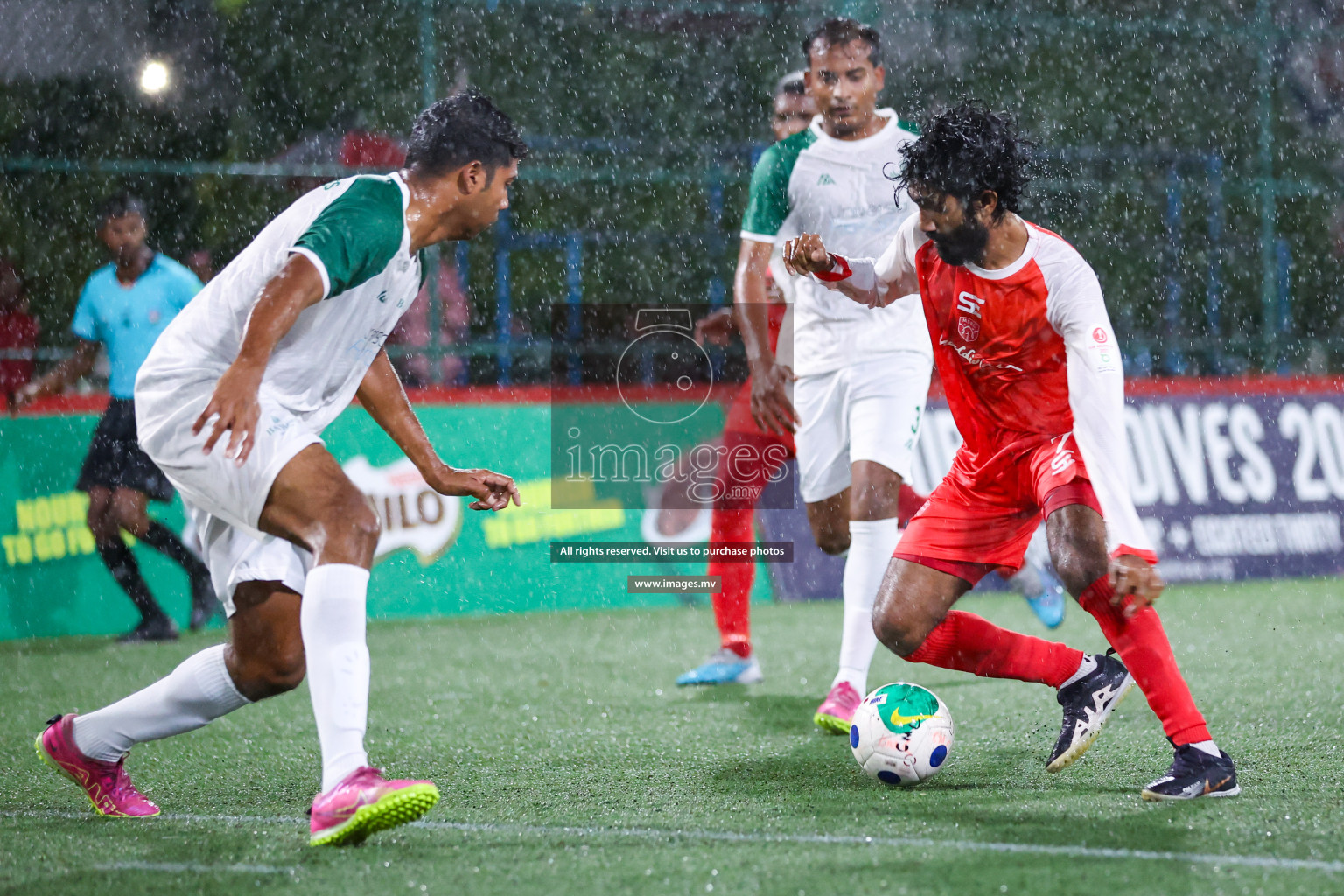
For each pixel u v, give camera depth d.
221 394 7.17
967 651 9.51
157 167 24.91
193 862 7.48
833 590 23.66
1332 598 22.44
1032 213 31.58
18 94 29.17
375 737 11.95
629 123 31.98
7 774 10.30
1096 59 33.09
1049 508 8.71
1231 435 26.44
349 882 6.99
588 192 30.89
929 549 9.37
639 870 7.11
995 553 9.34
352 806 7.36
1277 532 26.20
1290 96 34.31
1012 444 9.07
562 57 31.58
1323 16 34.00
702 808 8.61
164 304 19.12
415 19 30.70
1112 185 31.81
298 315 7.43
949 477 9.64
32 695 14.99
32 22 29.05
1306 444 26.97
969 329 8.85
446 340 28.05
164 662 17.33
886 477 11.90
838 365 12.43
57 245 27.44
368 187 7.89
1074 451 8.84
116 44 29.61
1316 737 10.88
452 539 22.36
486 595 22.39
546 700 13.95
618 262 29.56
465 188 8.10
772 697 13.83
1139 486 25.36
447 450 22.72
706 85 32.34
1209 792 8.55
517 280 29.78
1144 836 7.59
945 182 8.22
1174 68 33.38
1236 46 33.28
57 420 20.83
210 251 27.50
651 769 10.10
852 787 9.23
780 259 13.65
